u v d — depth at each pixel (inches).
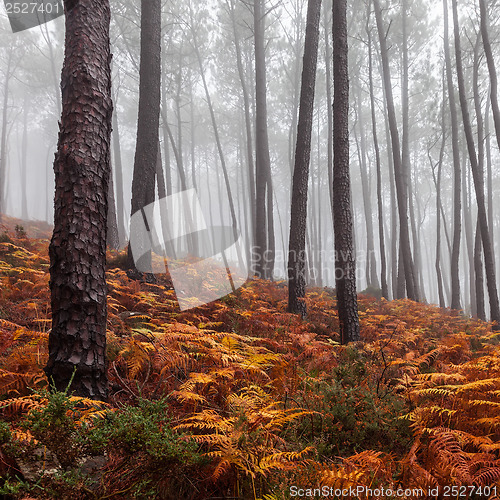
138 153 348.5
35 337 163.0
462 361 244.5
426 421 140.8
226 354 160.6
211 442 104.8
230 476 105.9
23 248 344.5
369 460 113.2
